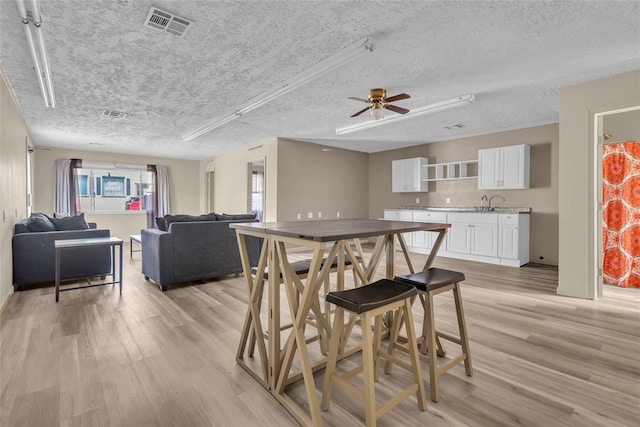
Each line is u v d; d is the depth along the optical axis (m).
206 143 7.12
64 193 7.56
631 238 4.15
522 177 5.46
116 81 3.53
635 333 2.63
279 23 2.40
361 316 1.45
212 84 3.62
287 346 1.86
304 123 5.35
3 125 3.31
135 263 5.59
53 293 3.73
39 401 1.72
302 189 7.03
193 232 4.09
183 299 3.54
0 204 3.14
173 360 2.19
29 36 2.45
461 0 2.12
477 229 5.77
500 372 2.04
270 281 1.86
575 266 3.63
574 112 3.59
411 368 1.72
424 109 4.49
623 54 2.88
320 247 1.51
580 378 1.97
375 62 3.05
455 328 2.74
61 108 4.48
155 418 1.60
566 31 2.50
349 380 1.99
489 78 3.44
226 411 1.67
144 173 8.84
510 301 3.47
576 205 3.60
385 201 8.14
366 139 6.75
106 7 2.20
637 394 1.80
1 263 3.13
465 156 6.52
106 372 2.02
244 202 7.75
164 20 2.36
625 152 4.19
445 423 1.57
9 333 2.59
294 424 1.58
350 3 2.16
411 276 1.97
